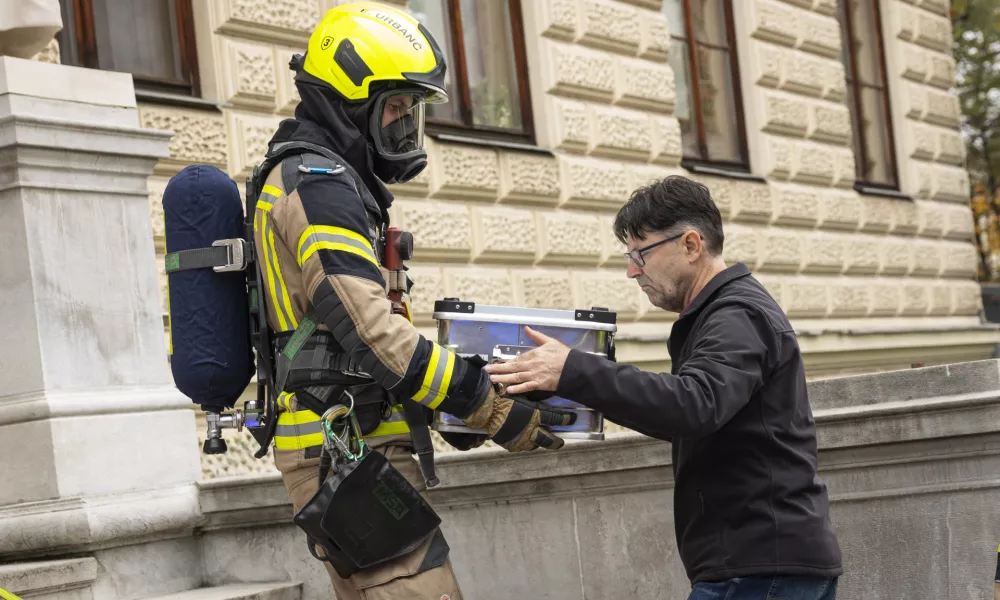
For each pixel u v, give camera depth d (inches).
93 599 141.8
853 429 130.1
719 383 89.0
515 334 101.9
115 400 152.4
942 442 127.3
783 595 92.9
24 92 149.9
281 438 100.0
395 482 95.7
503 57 331.9
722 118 410.3
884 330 436.1
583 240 331.0
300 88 103.0
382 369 93.1
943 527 128.2
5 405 148.6
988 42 755.4
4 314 150.0
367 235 96.3
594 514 143.2
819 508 94.4
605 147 344.8
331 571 101.7
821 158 436.1
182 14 254.7
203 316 101.7
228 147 250.7
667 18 390.6
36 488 146.3
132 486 151.4
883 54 498.6
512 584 144.8
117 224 157.8
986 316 597.9
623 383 89.4
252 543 154.7
